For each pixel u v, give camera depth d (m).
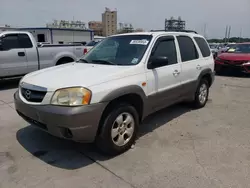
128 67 3.39
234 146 3.49
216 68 10.56
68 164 3.00
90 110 2.75
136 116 3.40
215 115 4.94
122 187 2.55
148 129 4.14
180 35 4.61
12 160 3.08
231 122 4.52
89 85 2.81
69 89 2.75
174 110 5.26
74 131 2.71
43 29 24.33
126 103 3.23
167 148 3.42
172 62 4.21
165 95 4.00
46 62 8.18
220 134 3.94
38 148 3.42
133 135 3.41
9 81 8.91
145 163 3.02
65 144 3.54
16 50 7.38
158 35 4.02
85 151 3.33
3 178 2.69
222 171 2.84
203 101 5.49
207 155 3.22
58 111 2.70
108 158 3.15
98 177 2.73
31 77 3.36
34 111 2.90
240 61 9.76
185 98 4.75
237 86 8.18
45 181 2.65
